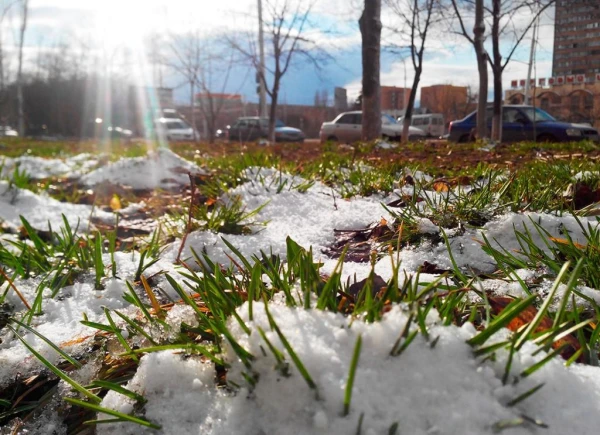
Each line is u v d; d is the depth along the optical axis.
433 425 1.04
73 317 1.99
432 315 1.28
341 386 1.08
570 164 4.00
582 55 18.86
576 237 2.36
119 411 1.36
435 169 4.79
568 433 1.04
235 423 1.18
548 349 1.20
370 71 12.00
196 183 5.34
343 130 23.72
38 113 51.31
